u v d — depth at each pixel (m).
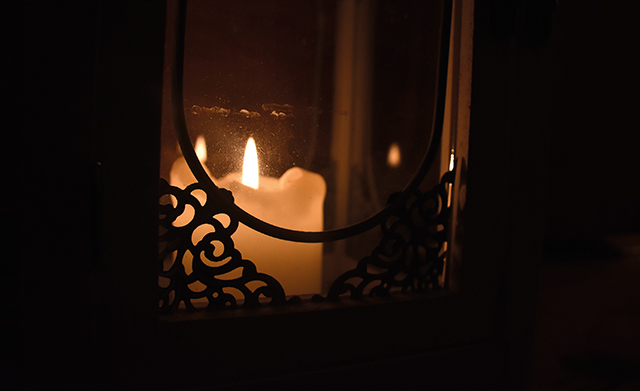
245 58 0.51
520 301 0.54
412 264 0.53
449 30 0.53
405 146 0.57
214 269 0.49
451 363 0.53
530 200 0.54
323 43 0.55
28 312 0.44
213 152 0.50
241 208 0.50
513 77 0.53
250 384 0.48
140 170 0.46
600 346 0.64
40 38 0.43
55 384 0.44
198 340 0.47
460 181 0.53
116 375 0.46
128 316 0.46
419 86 0.56
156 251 0.46
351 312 0.50
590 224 1.07
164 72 0.48
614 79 1.06
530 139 0.54
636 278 0.88
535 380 0.58
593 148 1.05
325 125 0.56
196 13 0.50
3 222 0.44
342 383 0.50
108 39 0.45
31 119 0.43
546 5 0.53
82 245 0.44
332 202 0.57
